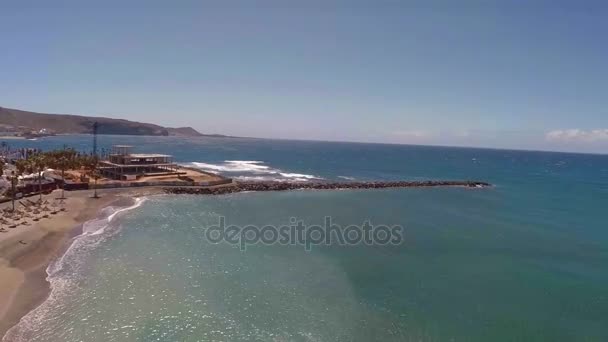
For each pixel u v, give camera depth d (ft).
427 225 211.61
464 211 259.39
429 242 178.40
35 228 161.89
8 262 126.72
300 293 118.42
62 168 266.77
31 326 92.94
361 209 248.73
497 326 103.04
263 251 155.12
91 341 88.63
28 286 112.88
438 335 97.96
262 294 116.37
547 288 128.88
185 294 113.50
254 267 137.18
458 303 115.75
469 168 654.53
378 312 108.58
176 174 329.72
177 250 150.71
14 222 167.12
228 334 94.38
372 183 361.30
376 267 143.02
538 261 156.66
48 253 140.05
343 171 519.19
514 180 475.31
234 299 112.37
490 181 457.68
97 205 219.20
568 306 115.85
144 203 236.22
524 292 125.29
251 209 233.96
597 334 100.37
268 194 293.43
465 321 105.19
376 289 123.75
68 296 108.58
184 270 131.03
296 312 106.63
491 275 139.23
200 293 114.73
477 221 228.02
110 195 246.68
